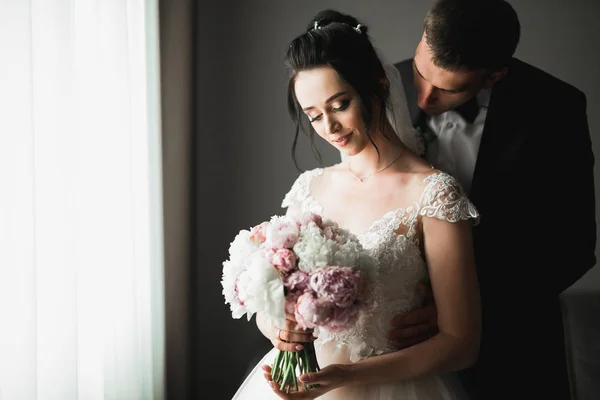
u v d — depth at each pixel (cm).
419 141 201
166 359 234
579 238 193
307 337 134
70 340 156
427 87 177
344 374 136
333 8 284
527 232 192
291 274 126
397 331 149
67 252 155
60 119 154
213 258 289
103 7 185
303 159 287
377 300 147
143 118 210
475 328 147
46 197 153
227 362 289
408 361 143
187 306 243
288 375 136
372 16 285
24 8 138
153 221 219
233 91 286
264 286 123
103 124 179
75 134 159
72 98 158
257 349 286
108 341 186
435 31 160
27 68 139
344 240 134
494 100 190
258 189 289
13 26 137
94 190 175
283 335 135
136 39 205
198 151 287
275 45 284
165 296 231
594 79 286
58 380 154
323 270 123
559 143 190
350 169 168
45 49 153
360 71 146
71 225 156
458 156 202
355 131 150
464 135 200
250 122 287
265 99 286
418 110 202
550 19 285
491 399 196
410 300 152
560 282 195
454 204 148
